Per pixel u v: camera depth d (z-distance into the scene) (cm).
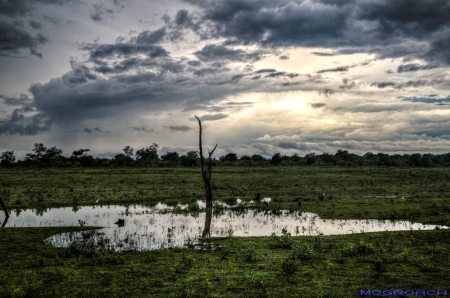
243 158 9694
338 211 2409
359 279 1003
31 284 970
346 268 1108
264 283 980
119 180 4778
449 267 1085
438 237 1497
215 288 957
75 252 1391
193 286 974
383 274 1040
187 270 1130
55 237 1730
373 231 1791
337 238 1579
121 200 3123
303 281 999
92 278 1061
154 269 1143
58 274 1093
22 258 1321
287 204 2794
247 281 1001
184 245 1516
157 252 1383
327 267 1118
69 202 3005
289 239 1474
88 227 1975
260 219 2236
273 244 1467
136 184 4406
